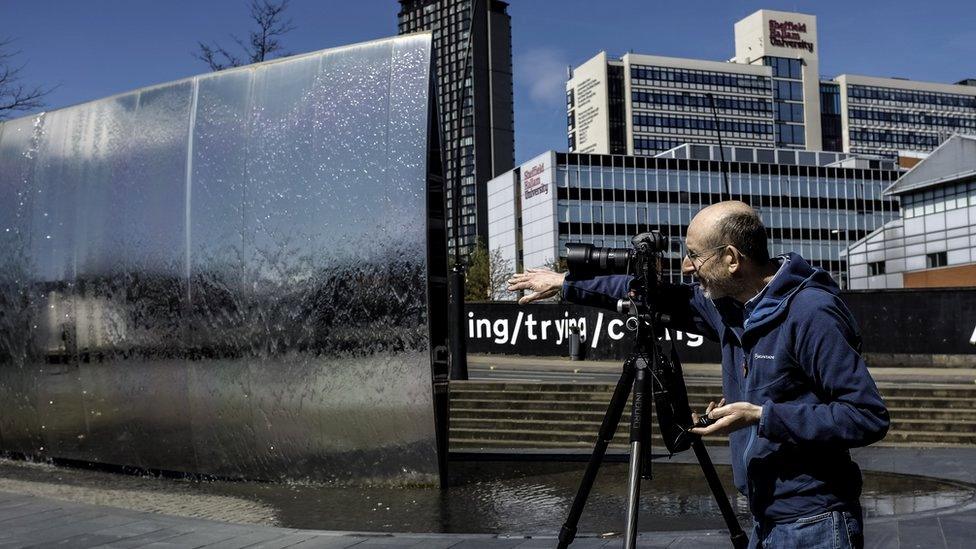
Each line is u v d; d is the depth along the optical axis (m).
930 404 13.41
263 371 8.94
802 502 2.29
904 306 23.22
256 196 9.01
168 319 9.41
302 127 8.88
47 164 10.34
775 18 164.75
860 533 2.29
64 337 10.09
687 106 152.88
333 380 8.65
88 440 9.98
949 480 8.59
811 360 2.25
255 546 5.63
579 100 160.38
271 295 8.89
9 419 10.55
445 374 8.53
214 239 9.19
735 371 2.51
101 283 9.84
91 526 6.29
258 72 9.20
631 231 95.81
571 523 3.16
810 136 164.12
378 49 8.66
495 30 136.75
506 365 24.55
